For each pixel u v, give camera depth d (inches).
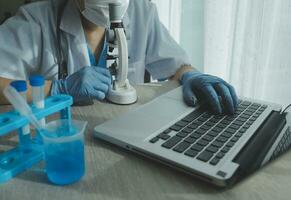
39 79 20.9
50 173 18.0
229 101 27.7
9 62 39.3
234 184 17.9
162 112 26.8
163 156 19.3
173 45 52.9
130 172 19.2
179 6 63.8
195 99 28.8
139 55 51.6
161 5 66.2
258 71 49.0
